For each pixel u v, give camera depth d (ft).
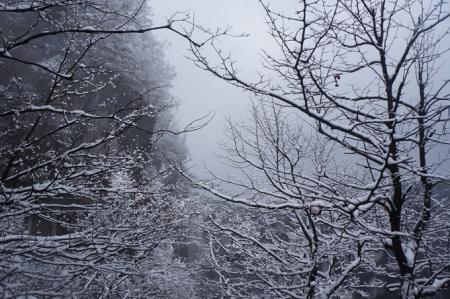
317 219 27.61
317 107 20.26
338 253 28.71
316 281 28.09
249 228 33.22
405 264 22.84
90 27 16.44
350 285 33.91
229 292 31.83
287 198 25.86
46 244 19.17
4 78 35.32
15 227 23.11
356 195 30.99
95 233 21.11
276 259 31.19
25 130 22.36
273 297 31.76
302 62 18.43
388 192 23.89
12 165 19.52
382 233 21.21
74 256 19.47
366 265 33.17
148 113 21.52
